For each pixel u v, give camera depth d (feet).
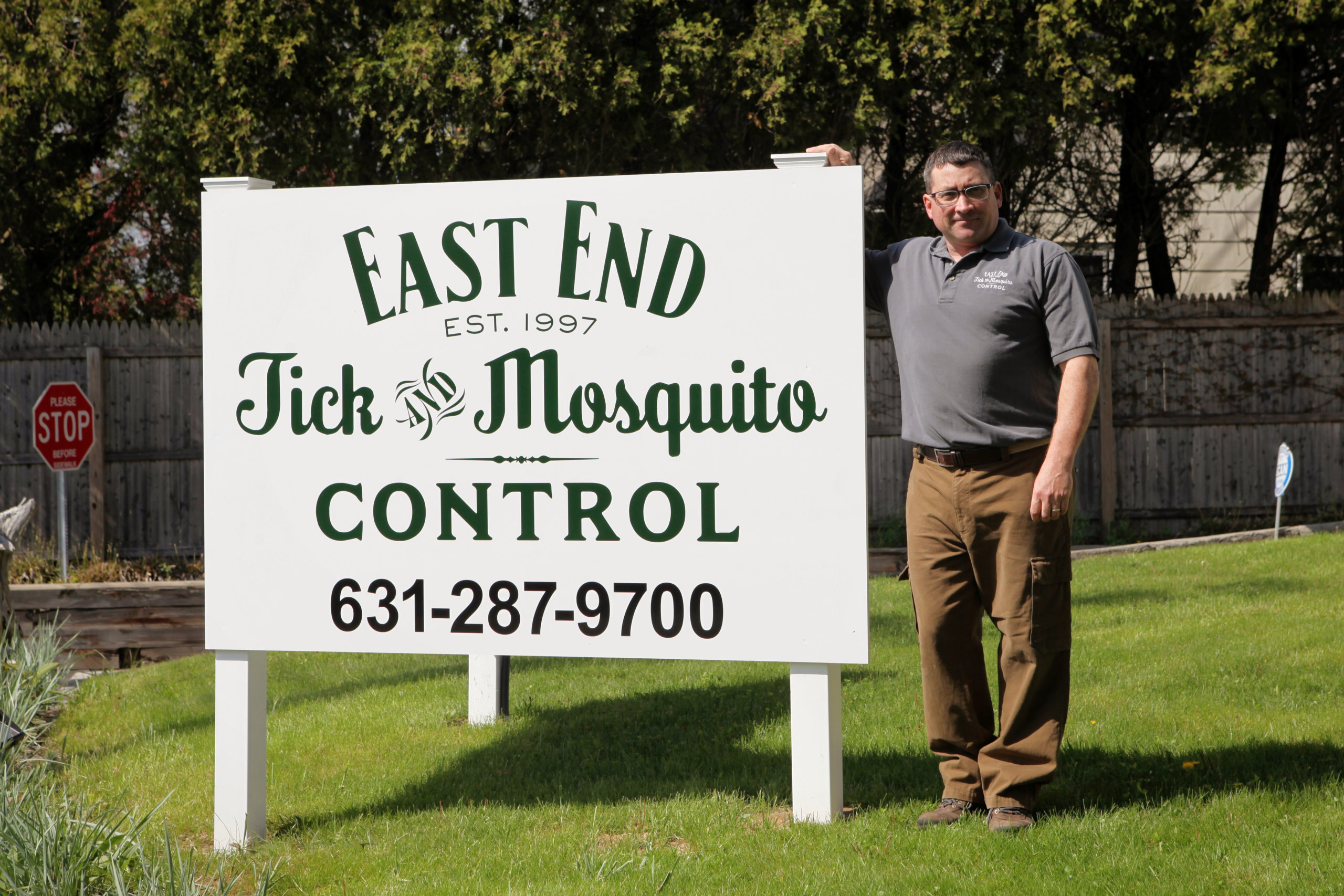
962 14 34.35
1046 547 11.68
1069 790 12.96
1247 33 34.76
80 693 21.58
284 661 23.16
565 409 12.77
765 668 20.58
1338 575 25.22
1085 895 10.11
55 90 37.81
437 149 35.91
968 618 12.28
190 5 34.01
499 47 34.73
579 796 13.96
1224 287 53.42
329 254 13.17
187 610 25.75
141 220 50.03
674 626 12.59
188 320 49.57
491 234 12.89
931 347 11.96
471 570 12.96
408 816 13.42
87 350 34.53
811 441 12.25
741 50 33.55
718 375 12.44
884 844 11.65
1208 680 17.24
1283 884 10.00
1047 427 11.87
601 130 34.73
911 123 39.09
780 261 12.29
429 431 13.01
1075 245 47.60
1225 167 44.68
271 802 14.15
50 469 34.24
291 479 13.24
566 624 12.80
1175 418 36.91
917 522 12.34
